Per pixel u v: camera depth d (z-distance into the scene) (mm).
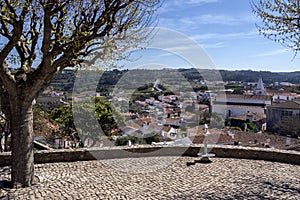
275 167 8008
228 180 6812
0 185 6176
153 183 6578
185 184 6512
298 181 6723
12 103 6023
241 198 5629
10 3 5234
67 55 5996
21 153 6098
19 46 6828
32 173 6316
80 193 5824
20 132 6074
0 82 6094
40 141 12453
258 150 9055
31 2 5512
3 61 5512
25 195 5645
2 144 12781
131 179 6859
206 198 5621
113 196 5688
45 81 6344
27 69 6570
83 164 8156
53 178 6785
